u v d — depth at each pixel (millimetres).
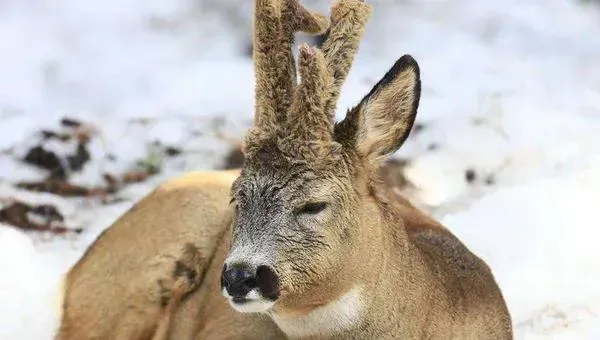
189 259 10414
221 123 16625
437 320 8953
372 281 8352
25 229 14234
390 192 10555
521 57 20344
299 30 8359
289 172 7957
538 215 13586
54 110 17516
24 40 20547
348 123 8297
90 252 10961
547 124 16578
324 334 8422
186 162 15648
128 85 18953
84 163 15430
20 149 15461
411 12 21891
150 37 21000
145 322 10461
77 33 20906
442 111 16906
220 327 9664
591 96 18094
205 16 21750
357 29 8188
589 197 13938
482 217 13727
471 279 9680
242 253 7805
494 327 9656
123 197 15000
